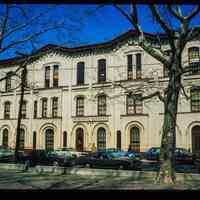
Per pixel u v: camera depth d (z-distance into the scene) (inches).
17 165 1119.6
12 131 2203.5
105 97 1866.4
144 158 1550.2
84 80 1943.9
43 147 2049.7
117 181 771.4
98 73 1904.5
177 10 692.7
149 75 1733.5
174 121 752.3
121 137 1788.9
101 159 1192.8
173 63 741.9
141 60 1769.2
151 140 1699.1
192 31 731.4
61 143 1982.0
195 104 1614.2
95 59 1921.8
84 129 1914.4
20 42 655.1
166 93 802.8
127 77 1807.3
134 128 1763.0
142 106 1748.3
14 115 2207.2
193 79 1604.3
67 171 978.7
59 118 2005.4
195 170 1179.9
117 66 1840.6
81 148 1909.4
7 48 646.5
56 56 2058.3
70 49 1994.3
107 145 1827.0
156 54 762.8
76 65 1987.0
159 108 1686.8
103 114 1861.5
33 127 2102.6
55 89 2038.6
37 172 1015.6
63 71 2026.3
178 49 732.0
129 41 1812.3
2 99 2272.4
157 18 689.6
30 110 2127.2
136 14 734.5
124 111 1793.8
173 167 743.1
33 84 1962.4
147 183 729.0
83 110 1935.3
